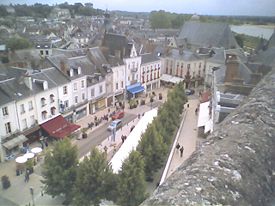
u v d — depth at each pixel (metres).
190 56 62.47
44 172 23.77
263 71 33.88
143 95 58.22
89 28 130.75
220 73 39.06
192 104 49.62
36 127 35.47
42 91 36.03
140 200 20.80
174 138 32.25
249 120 7.04
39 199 25.02
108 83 49.72
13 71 38.53
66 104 41.06
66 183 22.78
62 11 194.12
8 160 31.53
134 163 20.95
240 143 5.85
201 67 64.19
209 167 4.95
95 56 50.38
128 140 31.58
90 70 46.81
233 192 4.47
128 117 45.56
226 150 5.55
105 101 49.59
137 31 119.25
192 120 39.22
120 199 20.84
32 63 49.25
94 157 21.67
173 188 4.45
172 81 63.41
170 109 33.41
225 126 6.97
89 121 43.28
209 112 34.44
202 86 64.81
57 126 37.00
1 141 30.98
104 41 56.75
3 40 83.12
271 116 7.37
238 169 4.99
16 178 28.22
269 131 6.58
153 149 25.89
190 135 33.22
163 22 142.00
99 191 21.44
